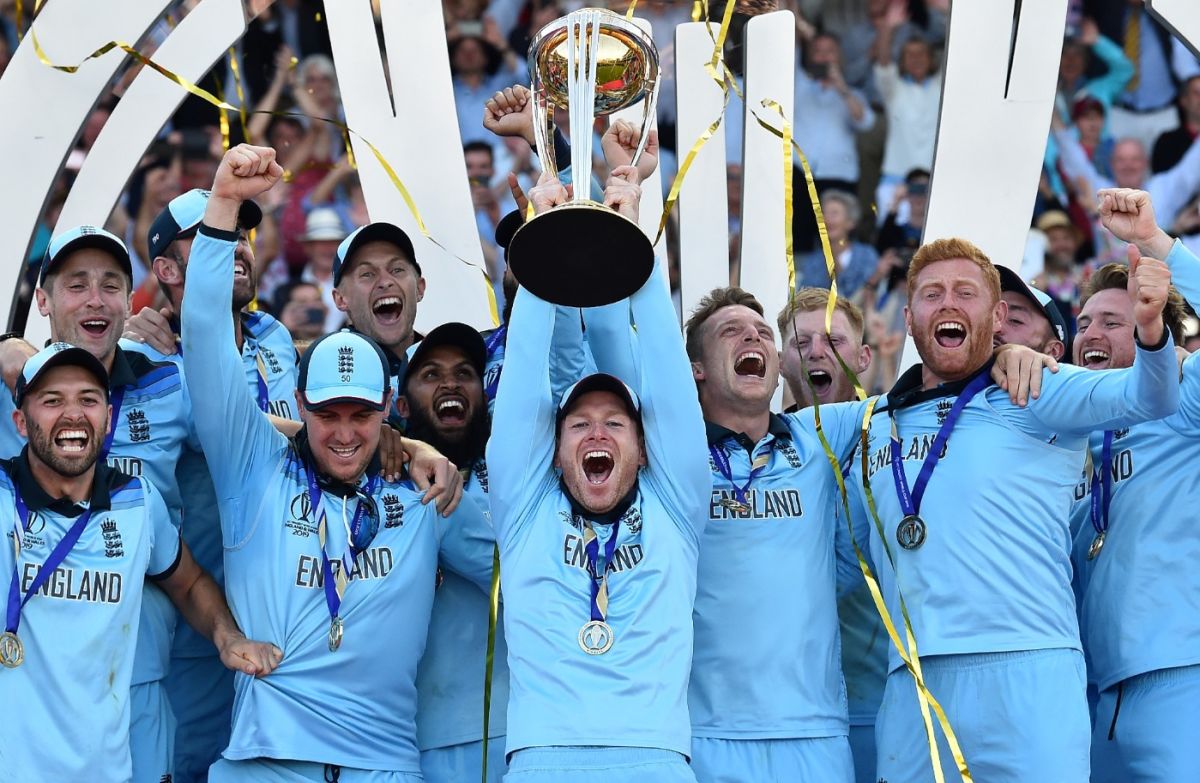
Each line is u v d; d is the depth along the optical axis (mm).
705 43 16266
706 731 11953
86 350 11617
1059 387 11625
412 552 11938
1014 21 17281
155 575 12000
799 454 12586
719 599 12117
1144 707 12273
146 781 11867
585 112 10750
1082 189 23219
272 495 11891
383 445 12234
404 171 15992
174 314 13484
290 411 13664
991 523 11664
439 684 12398
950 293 11961
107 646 11328
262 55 22641
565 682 10875
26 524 11367
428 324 15836
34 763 11000
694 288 16156
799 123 23297
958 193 15875
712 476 12328
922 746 11680
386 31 16062
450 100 16109
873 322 22766
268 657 11562
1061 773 11250
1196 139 23297
